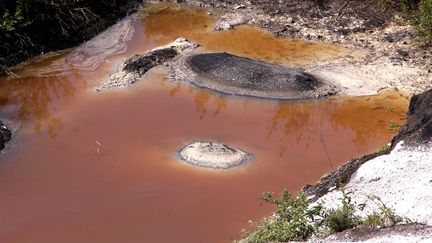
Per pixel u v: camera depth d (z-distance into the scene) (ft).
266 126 48.67
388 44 62.28
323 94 52.95
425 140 34.14
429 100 36.55
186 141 46.11
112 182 41.16
